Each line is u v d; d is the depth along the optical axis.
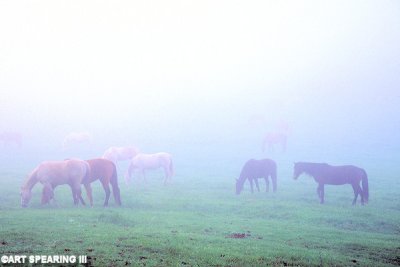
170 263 9.19
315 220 17.58
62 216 15.42
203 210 19.88
